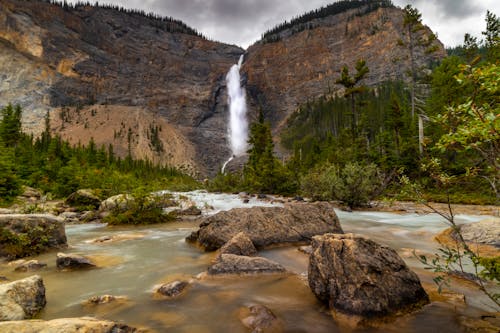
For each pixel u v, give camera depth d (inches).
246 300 215.5
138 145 7012.8
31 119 7071.9
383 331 166.4
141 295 229.6
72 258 302.8
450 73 1216.8
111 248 400.8
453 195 943.0
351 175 859.4
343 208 803.4
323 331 168.9
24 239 356.8
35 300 198.7
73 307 207.9
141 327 176.1
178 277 273.4
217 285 245.8
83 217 693.9
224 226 401.7
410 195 162.4
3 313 168.7
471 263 295.1
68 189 1290.6
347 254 207.9
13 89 7416.3
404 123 1625.2
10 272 290.0
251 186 1902.1
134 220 628.4
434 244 392.8
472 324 169.5
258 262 276.5
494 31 1177.4
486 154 115.3
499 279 134.9
